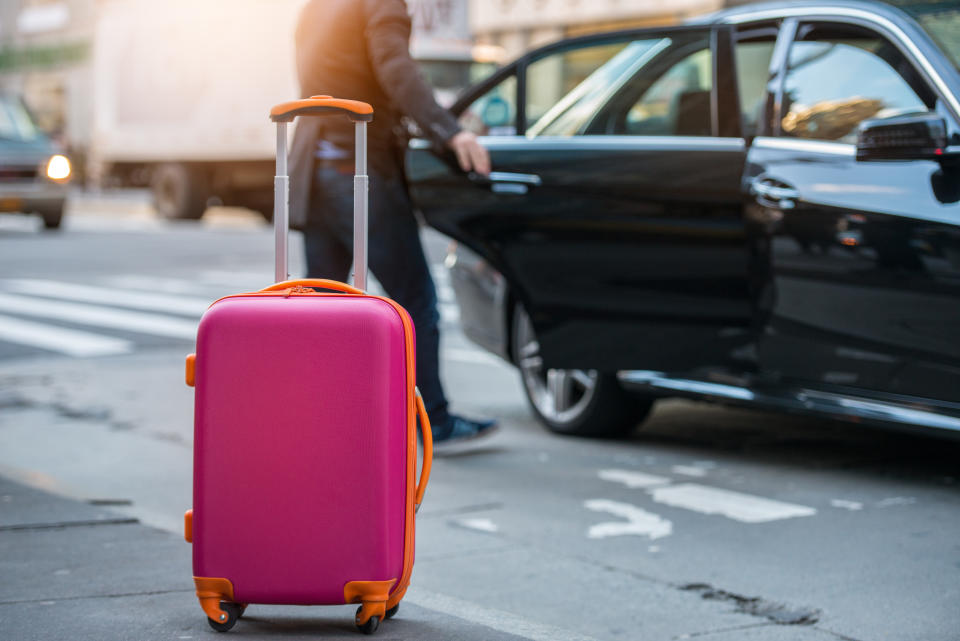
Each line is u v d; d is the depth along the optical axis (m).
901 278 5.11
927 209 5.05
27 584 3.77
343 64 5.76
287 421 3.14
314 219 5.88
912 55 5.30
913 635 3.74
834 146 5.42
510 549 4.71
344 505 3.15
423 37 20.08
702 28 6.00
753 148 5.65
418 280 6.04
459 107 6.62
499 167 6.22
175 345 10.77
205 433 3.17
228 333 3.15
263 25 24.48
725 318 5.70
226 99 25.42
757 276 5.57
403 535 3.25
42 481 5.44
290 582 3.17
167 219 27.30
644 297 5.90
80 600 3.60
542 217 6.11
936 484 5.50
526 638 3.31
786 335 5.52
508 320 6.93
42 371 9.48
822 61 5.61
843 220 5.28
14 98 23.47
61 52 39.12
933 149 4.96
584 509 5.26
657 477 5.79
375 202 5.87
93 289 14.70
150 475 6.10
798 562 4.48
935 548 4.59
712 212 5.68
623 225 5.91
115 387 8.77
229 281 15.30
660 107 6.01
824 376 5.42
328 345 3.13
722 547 4.69
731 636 3.76
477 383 8.73
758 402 5.59
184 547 4.26
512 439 6.71
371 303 3.17
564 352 6.20
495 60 20.50
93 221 27.56
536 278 6.18
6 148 22.34
